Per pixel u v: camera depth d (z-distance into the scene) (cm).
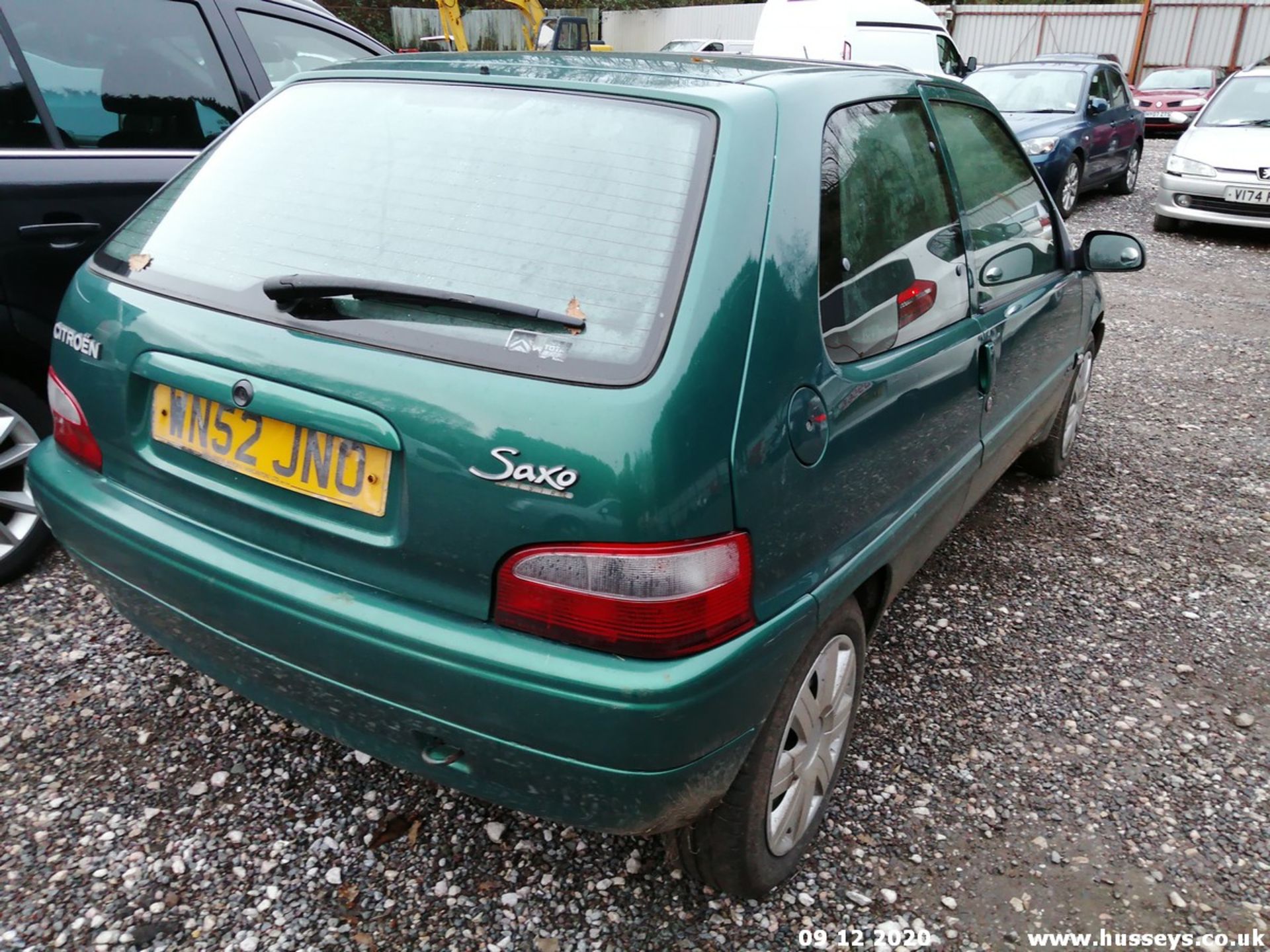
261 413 176
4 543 305
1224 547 386
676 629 156
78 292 213
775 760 192
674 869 218
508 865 217
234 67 368
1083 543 385
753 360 167
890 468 220
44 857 211
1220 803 249
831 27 1130
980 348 265
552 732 159
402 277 177
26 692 259
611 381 155
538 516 155
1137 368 613
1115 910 216
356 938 197
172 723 252
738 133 180
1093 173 1098
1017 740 269
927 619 326
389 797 233
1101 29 2386
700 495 156
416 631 165
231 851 216
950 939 206
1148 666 306
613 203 175
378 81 217
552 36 1446
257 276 189
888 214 225
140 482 201
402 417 162
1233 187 946
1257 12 2238
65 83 320
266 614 180
